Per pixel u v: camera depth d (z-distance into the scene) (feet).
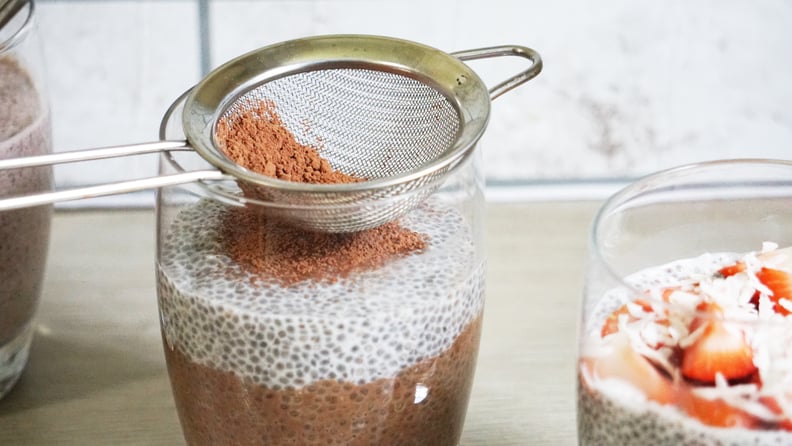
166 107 1.65
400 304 1.09
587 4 1.64
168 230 1.15
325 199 1.06
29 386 1.36
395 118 1.24
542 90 1.66
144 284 1.51
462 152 1.09
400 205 1.10
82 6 1.59
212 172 1.07
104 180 1.65
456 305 1.11
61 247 1.56
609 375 1.02
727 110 1.69
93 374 1.38
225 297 1.09
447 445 1.20
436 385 1.13
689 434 0.98
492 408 1.33
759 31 1.66
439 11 1.63
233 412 1.12
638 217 1.14
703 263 1.15
